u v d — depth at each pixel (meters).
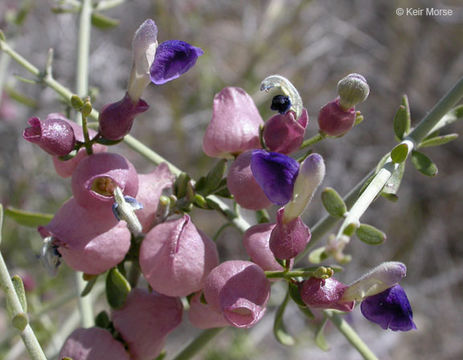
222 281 0.17
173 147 0.58
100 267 0.19
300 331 0.55
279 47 0.62
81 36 0.26
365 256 0.65
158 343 0.19
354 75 0.19
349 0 0.69
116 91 0.59
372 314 0.17
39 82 0.23
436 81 0.71
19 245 0.45
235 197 0.19
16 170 0.49
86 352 0.19
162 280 0.18
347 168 0.67
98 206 0.18
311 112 0.65
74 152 0.18
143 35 0.18
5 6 0.48
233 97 0.20
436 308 0.63
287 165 0.17
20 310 0.18
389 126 0.69
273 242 0.17
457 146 0.69
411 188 0.67
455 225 0.67
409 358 0.61
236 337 0.46
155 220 0.19
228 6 0.67
